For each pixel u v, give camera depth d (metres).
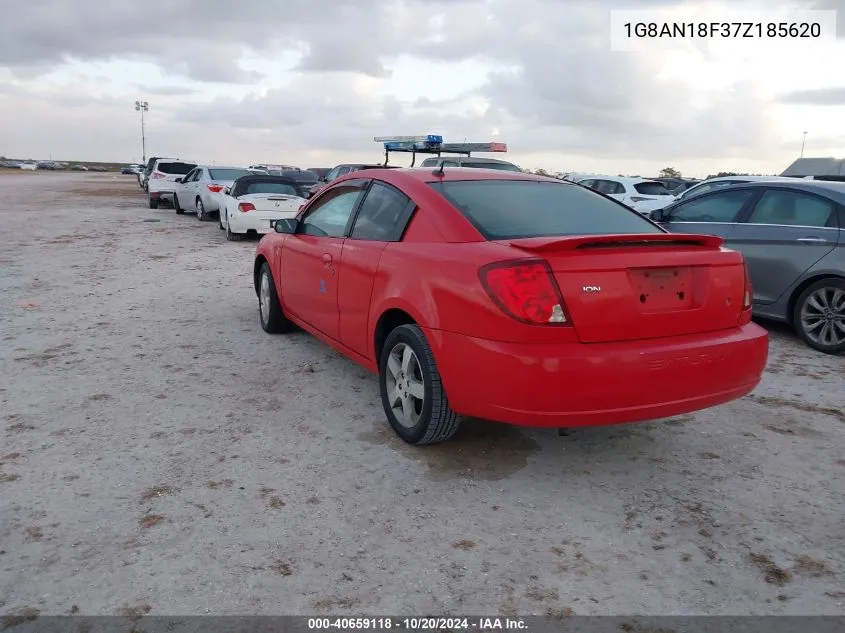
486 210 3.82
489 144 15.62
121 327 6.55
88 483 3.38
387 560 2.80
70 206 24.55
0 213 20.56
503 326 3.13
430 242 3.72
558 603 2.55
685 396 3.31
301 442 3.94
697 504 3.30
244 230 13.73
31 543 2.86
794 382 5.20
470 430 4.16
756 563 2.82
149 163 35.34
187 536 2.94
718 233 6.93
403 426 3.89
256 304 7.71
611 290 3.17
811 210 6.27
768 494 3.41
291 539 2.93
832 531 3.07
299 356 5.65
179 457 3.70
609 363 3.11
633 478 3.57
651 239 3.32
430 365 3.56
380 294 3.96
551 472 3.62
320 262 4.86
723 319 3.52
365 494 3.34
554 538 2.98
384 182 4.42
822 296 6.10
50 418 4.21
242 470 3.56
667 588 2.65
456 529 3.04
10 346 5.80
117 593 2.56
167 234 15.22
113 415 4.29
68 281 8.99
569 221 3.90
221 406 4.48
